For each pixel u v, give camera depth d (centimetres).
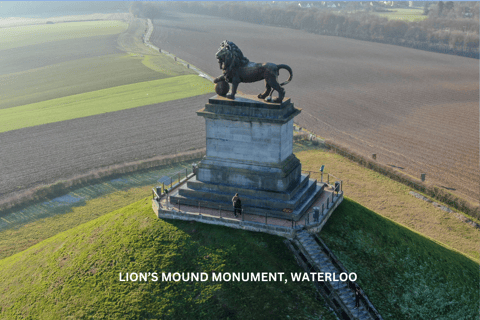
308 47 19812
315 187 4488
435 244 4362
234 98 3994
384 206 5500
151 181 6481
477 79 13350
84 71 15650
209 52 18925
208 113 3972
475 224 5106
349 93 12088
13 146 8250
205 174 4191
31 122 9806
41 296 3653
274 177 3931
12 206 5822
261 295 3381
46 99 12025
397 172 6281
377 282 3644
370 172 6525
